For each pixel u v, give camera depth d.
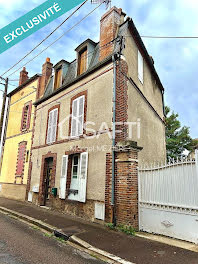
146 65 10.52
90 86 8.48
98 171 7.08
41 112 11.72
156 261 3.81
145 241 4.93
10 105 15.55
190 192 5.00
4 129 15.13
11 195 12.52
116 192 6.29
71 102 9.38
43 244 4.70
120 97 7.13
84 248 4.56
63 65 11.16
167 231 5.28
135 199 6.05
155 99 11.48
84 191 7.29
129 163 6.17
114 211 6.18
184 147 18.19
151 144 9.70
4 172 13.85
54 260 3.78
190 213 4.92
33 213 8.07
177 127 18.73
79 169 8.27
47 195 9.89
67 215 7.81
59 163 9.13
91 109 8.10
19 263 3.52
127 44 8.23
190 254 4.12
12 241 4.77
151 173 5.98
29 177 11.16
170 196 5.38
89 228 5.97
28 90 13.78
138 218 5.99
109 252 4.24
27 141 12.37
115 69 7.46
